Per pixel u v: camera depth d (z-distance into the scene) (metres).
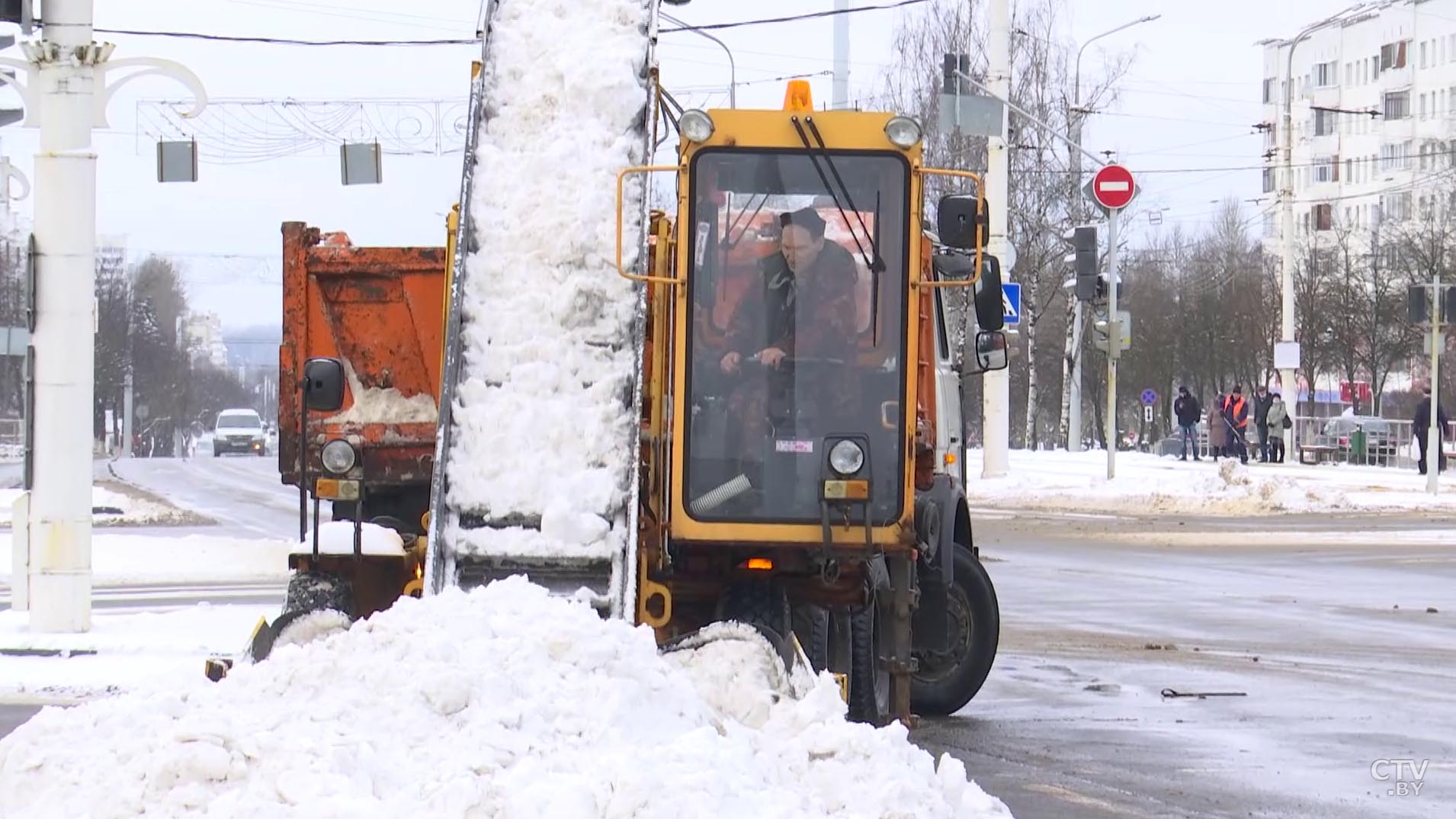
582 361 35.94
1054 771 38.94
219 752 24.17
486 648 27.31
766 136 36.94
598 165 37.81
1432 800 35.59
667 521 37.00
